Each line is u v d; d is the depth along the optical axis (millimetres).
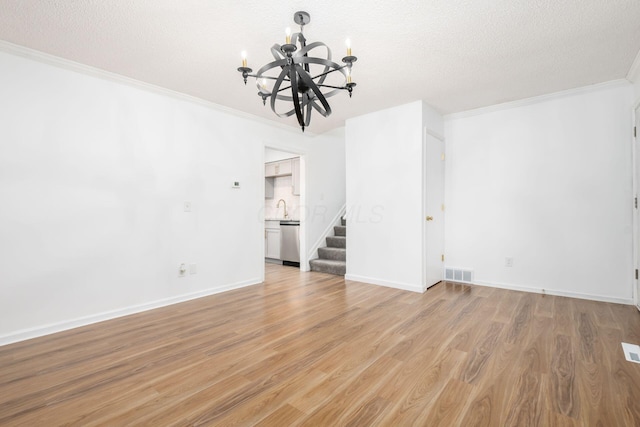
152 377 1771
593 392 1579
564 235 3367
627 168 3045
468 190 3973
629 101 3027
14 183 2314
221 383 1706
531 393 1580
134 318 2779
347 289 3768
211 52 2430
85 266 2643
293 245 5465
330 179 5469
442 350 2084
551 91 3312
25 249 2350
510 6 1890
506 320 2643
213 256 3613
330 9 1901
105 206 2768
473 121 3928
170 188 3232
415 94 3381
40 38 2209
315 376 1773
